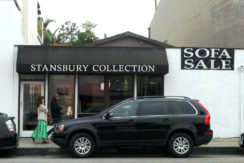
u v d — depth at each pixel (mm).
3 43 14016
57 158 11023
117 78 14703
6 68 14008
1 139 10398
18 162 10133
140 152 12273
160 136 10883
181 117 10984
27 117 14266
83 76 14570
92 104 14555
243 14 19391
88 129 10758
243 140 11477
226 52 14977
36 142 13023
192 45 25578
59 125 10945
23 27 18969
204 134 10953
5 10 14047
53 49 14039
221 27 21734
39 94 14383
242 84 14992
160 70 14031
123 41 19688
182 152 10922
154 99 11203
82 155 10812
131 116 10938
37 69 13594
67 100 14484
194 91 14828
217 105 14891
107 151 12195
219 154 12258
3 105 13984
